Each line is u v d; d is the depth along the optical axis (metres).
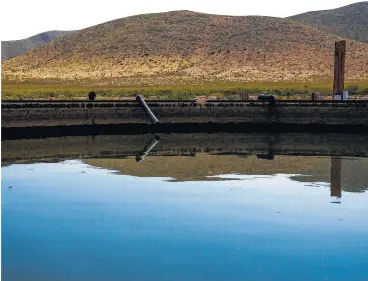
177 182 29.66
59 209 23.69
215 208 23.86
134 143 48.62
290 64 140.62
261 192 27.16
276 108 57.56
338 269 16.77
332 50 150.38
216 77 130.12
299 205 24.50
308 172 33.31
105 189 27.83
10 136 51.09
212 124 57.38
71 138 51.94
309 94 85.12
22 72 155.38
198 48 158.50
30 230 20.64
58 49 182.38
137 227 21.02
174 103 57.69
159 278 16.17
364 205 24.56
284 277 16.27
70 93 85.00
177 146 46.66
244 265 17.12
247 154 41.72
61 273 16.50
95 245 18.98
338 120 56.34
